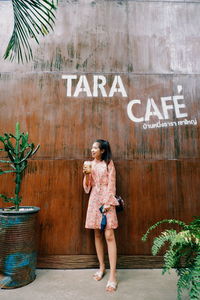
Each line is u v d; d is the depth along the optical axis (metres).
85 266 2.49
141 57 2.90
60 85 2.81
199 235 1.60
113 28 2.95
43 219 2.57
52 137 2.72
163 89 2.85
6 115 2.75
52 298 1.90
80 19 2.96
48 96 2.79
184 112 2.82
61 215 2.58
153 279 2.26
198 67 2.92
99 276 2.23
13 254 2.01
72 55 2.88
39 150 2.68
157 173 2.68
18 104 2.77
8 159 2.68
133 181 2.66
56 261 2.50
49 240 2.54
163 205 2.62
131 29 2.96
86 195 2.62
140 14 2.99
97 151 2.30
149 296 1.95
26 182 2.63
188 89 2.87
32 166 2.66
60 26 2.94
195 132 2.78
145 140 2.74
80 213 2.59
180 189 2.66
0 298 1.88
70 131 2.73
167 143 2.75
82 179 2.65
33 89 2.80
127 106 2.80
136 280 2.24
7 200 2.12
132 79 2.85
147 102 2.82
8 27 2.94
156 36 2.96
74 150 2.70
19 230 2.03
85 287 2.08
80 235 2.55
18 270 2.02
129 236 2.56
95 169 2.31
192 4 3.05
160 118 2.79
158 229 2.58
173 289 2.07
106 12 2.99
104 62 2.87
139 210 2.61
